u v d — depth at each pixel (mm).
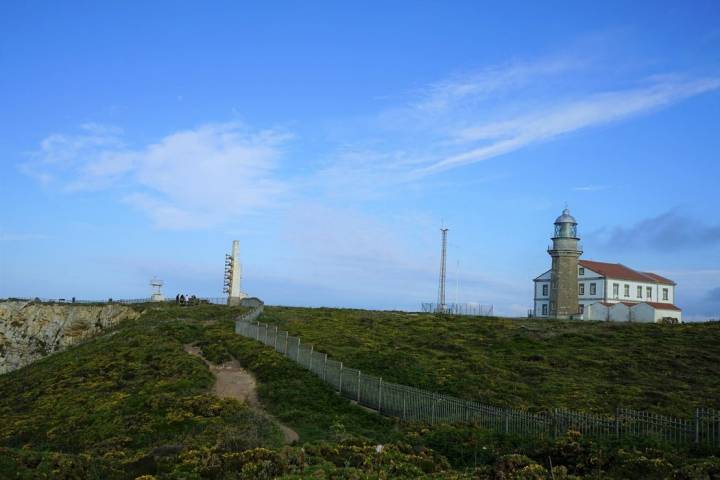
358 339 51188
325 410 32062
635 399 32219
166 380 38312
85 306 87688
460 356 44562
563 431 23359
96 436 29000
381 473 18797
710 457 19078
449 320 66562
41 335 82562
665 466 18188
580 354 45438
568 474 19078
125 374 41344
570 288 89625
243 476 18641
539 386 35781
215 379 39750
